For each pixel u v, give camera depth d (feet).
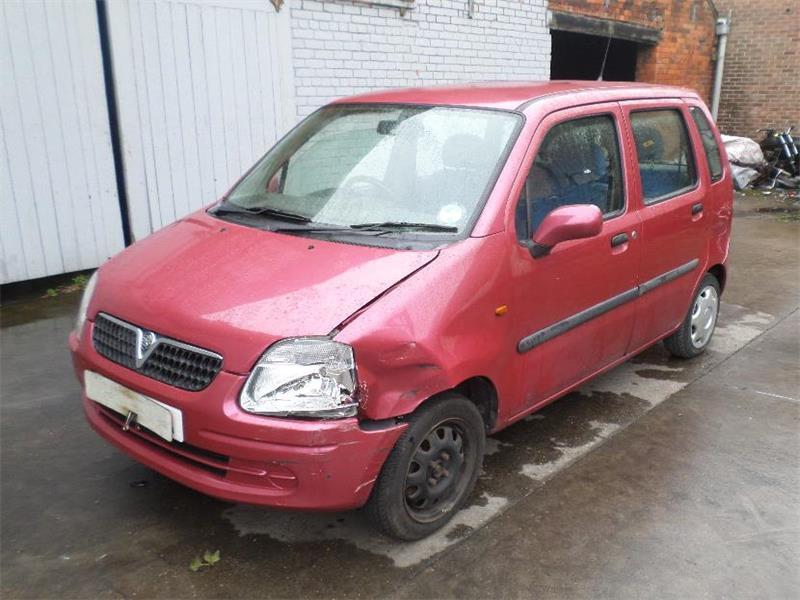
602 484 11.60
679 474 11.95
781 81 44.96
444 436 9.92
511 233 10.40
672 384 15.67
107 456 12.03
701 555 9.86
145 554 9.60
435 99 12.31
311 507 8.61
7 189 18.93
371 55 25.88
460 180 10.74
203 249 10.37
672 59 42.22
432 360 9.08
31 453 12.05
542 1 32.19
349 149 12.07
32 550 9.61
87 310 10.32
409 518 9.59
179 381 8.79
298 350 8.37
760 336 18.88
